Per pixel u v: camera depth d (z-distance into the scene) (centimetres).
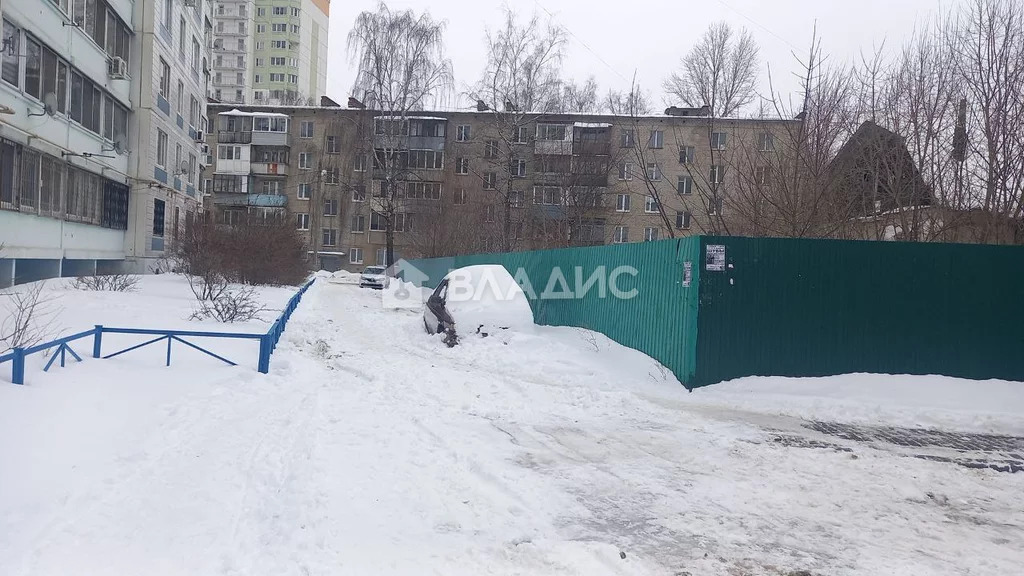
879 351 956
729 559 410
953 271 964
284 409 747
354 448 614
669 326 997
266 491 491
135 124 2547
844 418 816
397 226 5138
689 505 501
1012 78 1131
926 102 1243
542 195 3925
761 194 1271
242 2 8262
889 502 521
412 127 5038
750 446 668
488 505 488
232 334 912
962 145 1205
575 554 401
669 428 736
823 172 1255
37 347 679
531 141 4169
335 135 5381
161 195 2803
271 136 5362
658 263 1050
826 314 951
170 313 1413
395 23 3831
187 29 3169
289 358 1070
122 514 424
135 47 2544
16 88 1611
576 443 666
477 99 3609
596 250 1297
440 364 1135
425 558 395
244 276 2473
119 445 541
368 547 407
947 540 449
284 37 8369
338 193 5416
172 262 2742
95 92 2183
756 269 939
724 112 2731
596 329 1269
